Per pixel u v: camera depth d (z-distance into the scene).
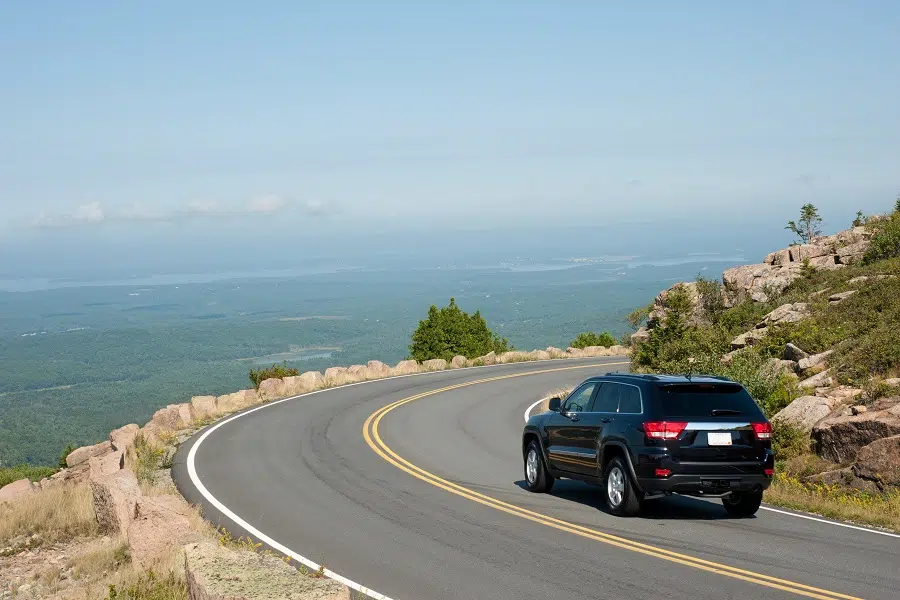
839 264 31.61
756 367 20.50
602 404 12.95
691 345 25.02
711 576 8.87
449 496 14.25
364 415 25.48
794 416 17.48
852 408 15.95
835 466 15.00
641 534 11.06
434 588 8.73
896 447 13.53
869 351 18.91
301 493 14.70
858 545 10.31
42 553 12.26
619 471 12.19
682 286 34.56
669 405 11.67
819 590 8.25
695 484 11.40
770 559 9.59
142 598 8.30
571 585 8.68
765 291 31.31
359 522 12.28
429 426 23.50
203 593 5.73
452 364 43.41
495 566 9.55
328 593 5.54
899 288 23.44
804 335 22.73
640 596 8.22
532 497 14.14
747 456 11.52
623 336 47.75
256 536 11.50
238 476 16.47
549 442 14.09
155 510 10.46
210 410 26.22
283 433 22.12
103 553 11.30
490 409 27.12
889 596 8.03
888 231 30.30
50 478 20.30
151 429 21.78
